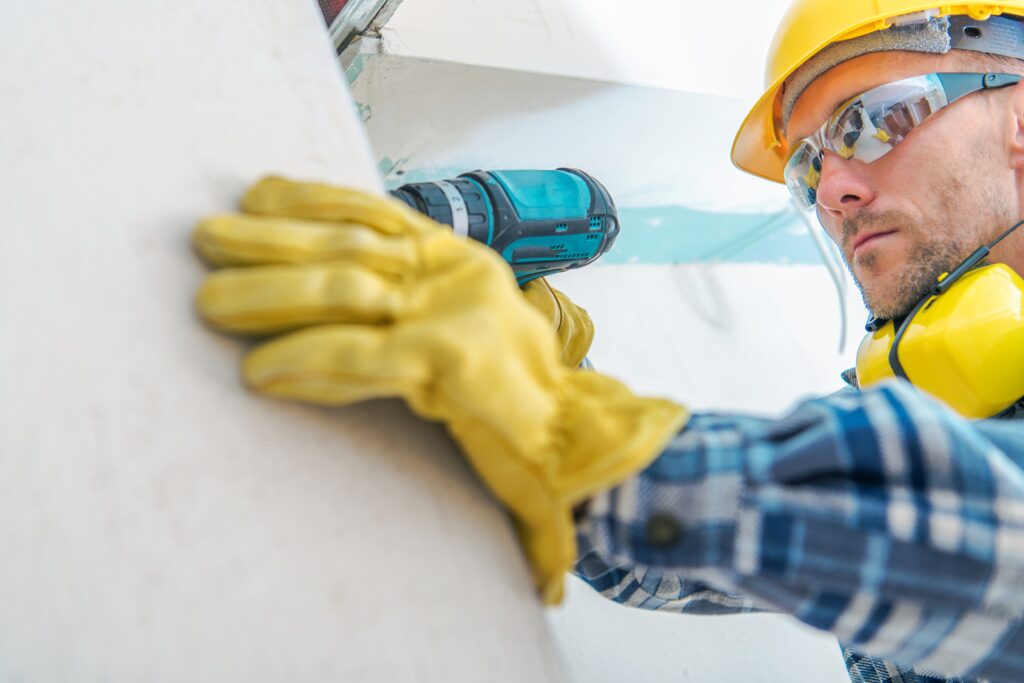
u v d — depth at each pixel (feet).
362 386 1.50
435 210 3.33
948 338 3.26
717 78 5.31
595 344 5.86
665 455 1.85
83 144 1.55
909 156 3.96
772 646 4.92
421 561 1.61
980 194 3.88
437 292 1.65
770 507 1.75
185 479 1.38
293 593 1.42
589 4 5.02
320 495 1.53
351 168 2.13
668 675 4.52
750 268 6.92
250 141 1.89
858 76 4.17
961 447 1.82
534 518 1.78
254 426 1.51
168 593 1.30
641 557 1.82
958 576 1.80
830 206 4.19
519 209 3.50
